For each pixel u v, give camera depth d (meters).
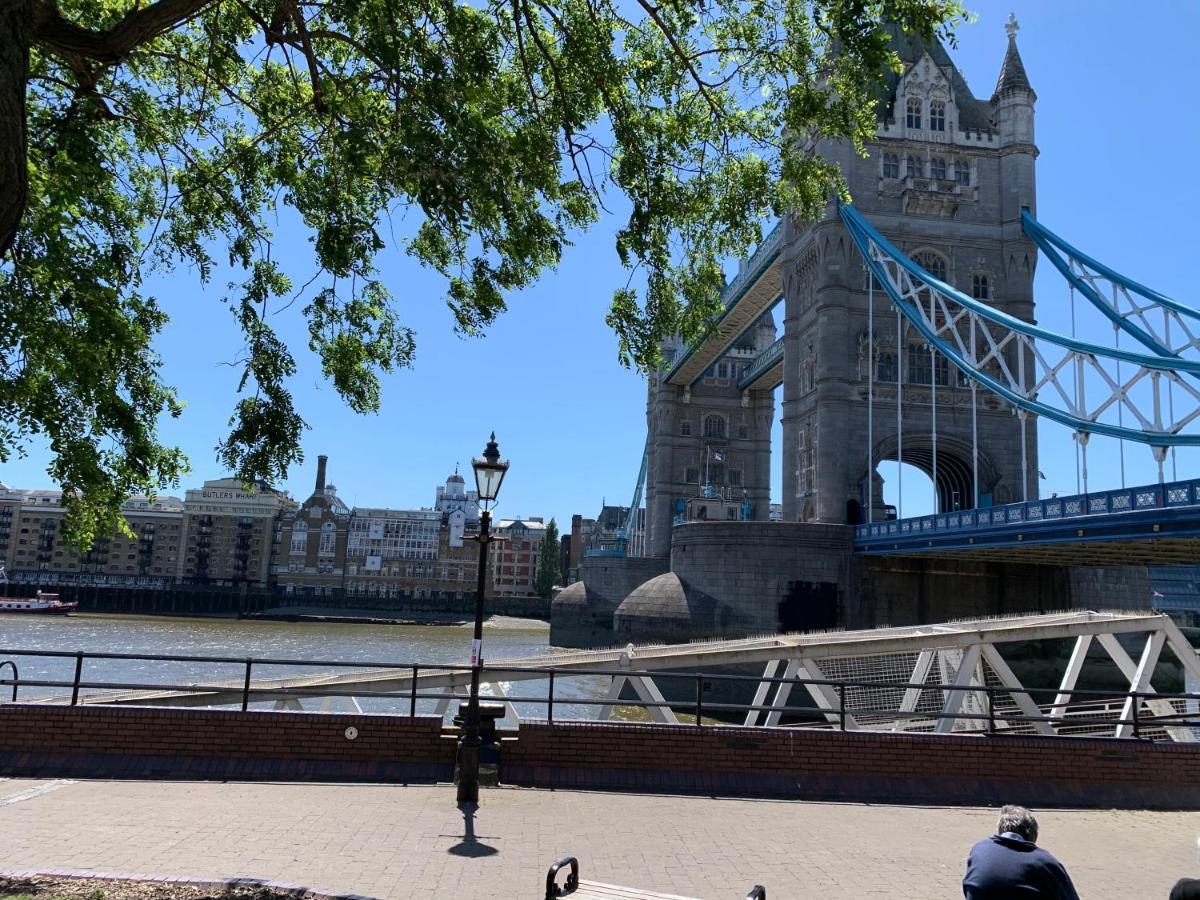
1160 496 36.44
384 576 177.38
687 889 9.11
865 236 64.44
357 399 12.77
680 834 11.25
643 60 13.46
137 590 158.25
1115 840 12.24
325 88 12.55
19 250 10.78
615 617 63.56
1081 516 40.38
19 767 13.02
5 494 181.62
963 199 68.19
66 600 158.12
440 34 11.56
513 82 13.33
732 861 10.20
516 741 14.08
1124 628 21.38
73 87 10.25
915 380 65.50
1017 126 68.81
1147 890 10.01
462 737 13.38
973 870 6.64
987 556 53.28
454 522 182.12
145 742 13.55
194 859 9.11
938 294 58.38
